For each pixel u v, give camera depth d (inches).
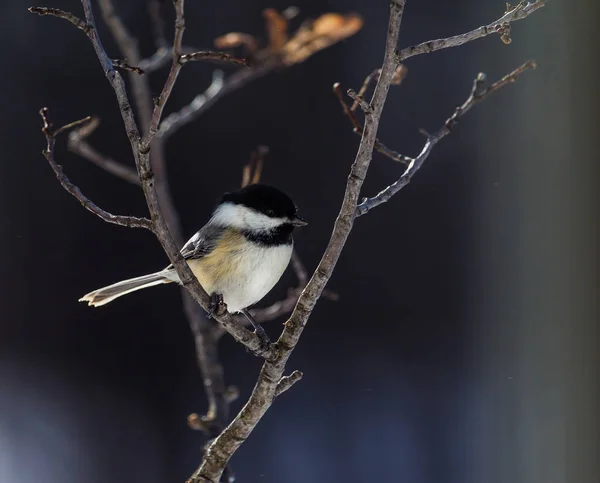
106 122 456.1
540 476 408.2
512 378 429.1
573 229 400.8
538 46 424.5
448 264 456.1
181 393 438.6
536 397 418.3
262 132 456.1
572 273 402.6
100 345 450.0
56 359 447.5
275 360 179.0
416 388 436.5
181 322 449.1
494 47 454.9
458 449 424.5
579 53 399.9
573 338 398.6
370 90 454.9
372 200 186.9
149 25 450.3
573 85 400.5
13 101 461.1
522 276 438.9
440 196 462.0
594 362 390.3
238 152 453.4
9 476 416.8
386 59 157.0
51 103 459.8
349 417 432.8
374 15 463.8
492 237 450.3
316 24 272.7
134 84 285.7
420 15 466.6
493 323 446.0
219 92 287.1
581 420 393.7
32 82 461.4
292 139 455.2
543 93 423.2
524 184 439.2
